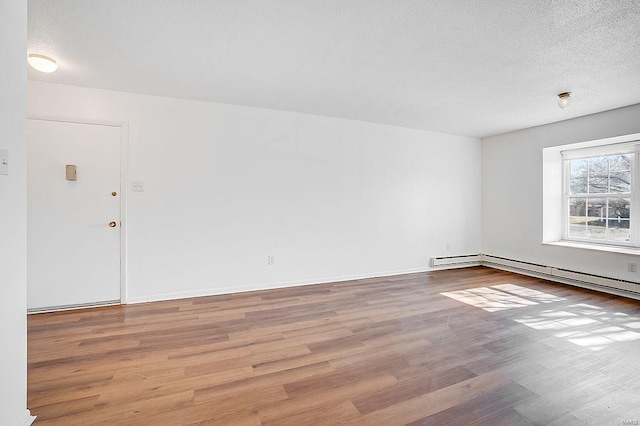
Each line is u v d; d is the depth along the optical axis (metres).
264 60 2.59
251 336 2.56
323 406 1.67
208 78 2.98
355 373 2.01
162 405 1.67
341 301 3.50
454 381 1.92
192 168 3.61
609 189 4.15
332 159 4.36
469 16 1.95
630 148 3.91
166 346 2.37
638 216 3.84
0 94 1.38
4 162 1.40
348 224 4.49
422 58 2.54
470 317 3.01
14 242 1.46
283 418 1.57
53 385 1.84
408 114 4.15
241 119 3.83
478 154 5.52
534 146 4.71
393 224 4.82
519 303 3.44
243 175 3.86
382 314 3.09
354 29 2.12
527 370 2.05
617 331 2.67
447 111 3.99
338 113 4.16
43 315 3.01
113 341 2.45
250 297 3.63
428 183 5.10
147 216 3.43
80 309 3.17
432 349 2.34
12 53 1.46
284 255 4.09
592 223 4.35
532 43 2.27
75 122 3.17
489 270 5.14
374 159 4.65
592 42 2.23
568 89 3.15
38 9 1.88
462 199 5.40
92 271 3.25
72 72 2.83
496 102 3.60
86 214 3.22
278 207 4.04
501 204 5.21
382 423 1.54
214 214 3.72
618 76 2.81
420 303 3.44
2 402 1.36
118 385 1.85
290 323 2.85
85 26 2.08
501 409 1.65
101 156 3.27
